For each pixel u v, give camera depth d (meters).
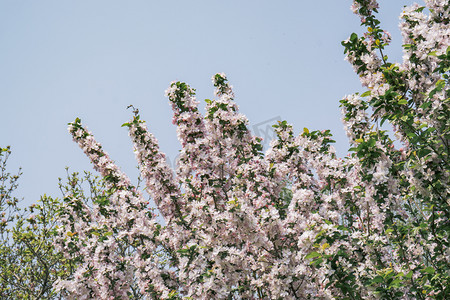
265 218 6.67
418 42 6.72
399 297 5.71
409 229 7.04
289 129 9.26
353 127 7.50
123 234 8.15
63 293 7.25
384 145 7.11
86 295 7.16
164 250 8.69
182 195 8.76
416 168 6.00
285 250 6.62
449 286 5.64
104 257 7.45
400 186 7.02
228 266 6.76
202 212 7.44
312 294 6.47
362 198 7.14
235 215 6.50
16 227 12.52
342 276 5.58
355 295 5.73
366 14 8.01
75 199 9.11
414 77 6.50
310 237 5.93
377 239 6.27
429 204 6.30
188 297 6.66
